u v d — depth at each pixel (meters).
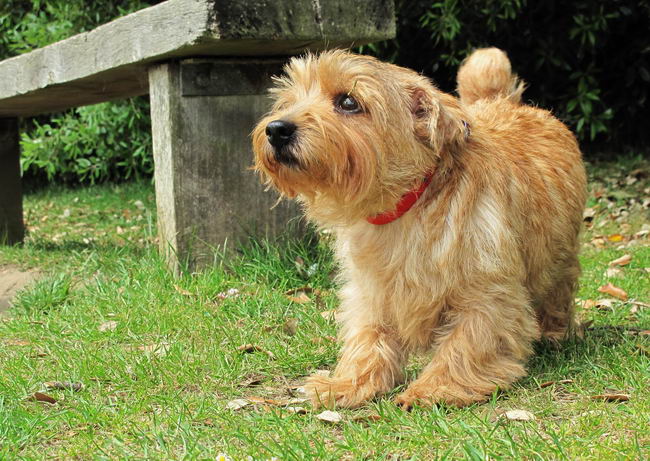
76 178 4.00
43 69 1.99
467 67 1.68
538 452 1.23
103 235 2.65
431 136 1.35
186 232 1.79
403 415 1.33
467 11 2.90
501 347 1.40
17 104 2.22
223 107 1.80
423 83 1.39
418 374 1.47
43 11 3.69
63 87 1.99
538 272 1.48
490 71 1.66
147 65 1.82
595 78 3.19
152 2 3.45
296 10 1.68
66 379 1.46
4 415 1.35
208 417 1.34
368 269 1.42
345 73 1.37
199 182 1.80
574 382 1.39
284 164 1.38
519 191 1.43
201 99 1.79
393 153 1.37
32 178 4.00
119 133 3.56
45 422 1.35
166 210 1.81
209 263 1.81
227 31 1.64
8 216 2.47
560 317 1.58
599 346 1.50
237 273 1.79
